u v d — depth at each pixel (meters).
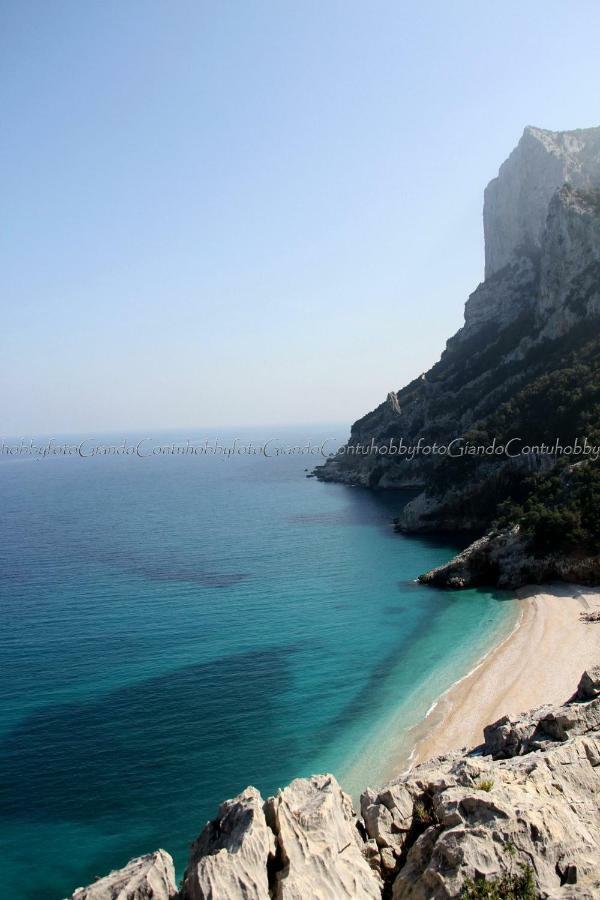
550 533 71.94
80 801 35.97
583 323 122.25
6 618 69.56
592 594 64.44
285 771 38.41
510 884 17.95
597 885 17.81
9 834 33.34
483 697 45.16
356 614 68.25
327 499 165.62
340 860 19.50
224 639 61.59
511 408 113.75
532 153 182.88
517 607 65.31
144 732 43.50
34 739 42.72
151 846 32.28
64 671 54.25
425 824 21.61
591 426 91.25
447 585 76.56
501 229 194.75
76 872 30.62
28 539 119.69
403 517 117.56
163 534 121.69
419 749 39.25
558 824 19.98
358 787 36.00
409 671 52.12
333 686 50.19
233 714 45.88
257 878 17.73
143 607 72.94
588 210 126.88
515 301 174.25
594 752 24.77
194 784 37.38
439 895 17.89
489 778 22.53
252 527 126.75
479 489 106.44
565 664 48.59
